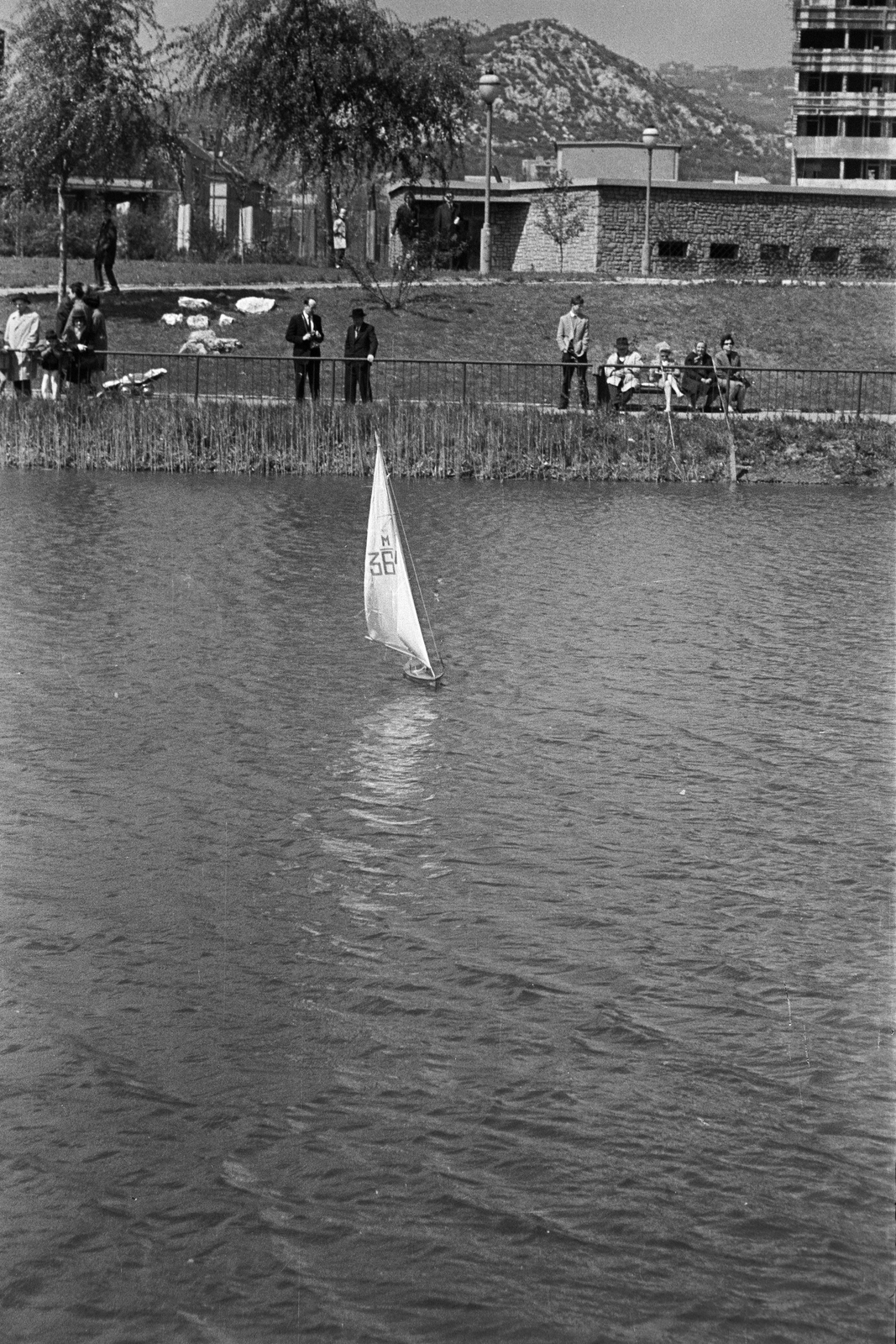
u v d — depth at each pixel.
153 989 8.76
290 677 14.88
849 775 12.50
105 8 44.25
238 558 20.56
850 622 17.80
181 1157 7.20
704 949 9.34
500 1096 7.71
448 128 56.12
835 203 61.00
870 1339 6.11
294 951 9.23
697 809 11.67
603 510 26.59
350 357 32.88
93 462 30.00
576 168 68.81
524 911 9.82
